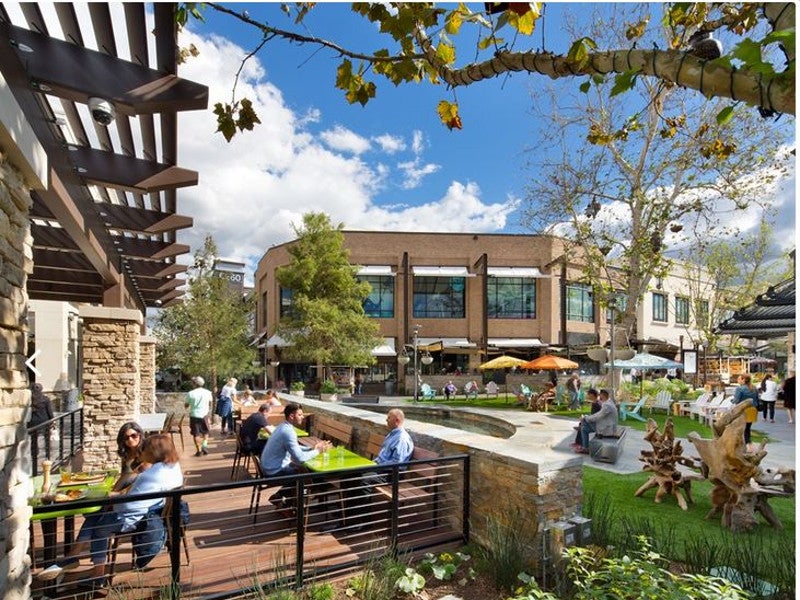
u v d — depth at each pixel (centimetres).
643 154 1573
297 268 2805
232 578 396
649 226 1647
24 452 308
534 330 3666
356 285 2934
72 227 576
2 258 281
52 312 1705
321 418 980
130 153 568
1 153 278
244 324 2003
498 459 481
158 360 2308
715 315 3288
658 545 465
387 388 3409
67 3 328
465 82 263
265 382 3772
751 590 370
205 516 557
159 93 403
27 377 318
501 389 3247
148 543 372
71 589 367
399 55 281
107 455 877
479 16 227
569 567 375
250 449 734
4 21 317
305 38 279
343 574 420
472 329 3628
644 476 796
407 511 578
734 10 283
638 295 1717
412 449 583
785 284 721
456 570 447
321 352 2662
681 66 168
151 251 965
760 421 1612
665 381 2289
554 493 445
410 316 3625
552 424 1084
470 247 3691
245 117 310
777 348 2791
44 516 352
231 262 4128
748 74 151
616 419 962
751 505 542
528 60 225
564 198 1772
